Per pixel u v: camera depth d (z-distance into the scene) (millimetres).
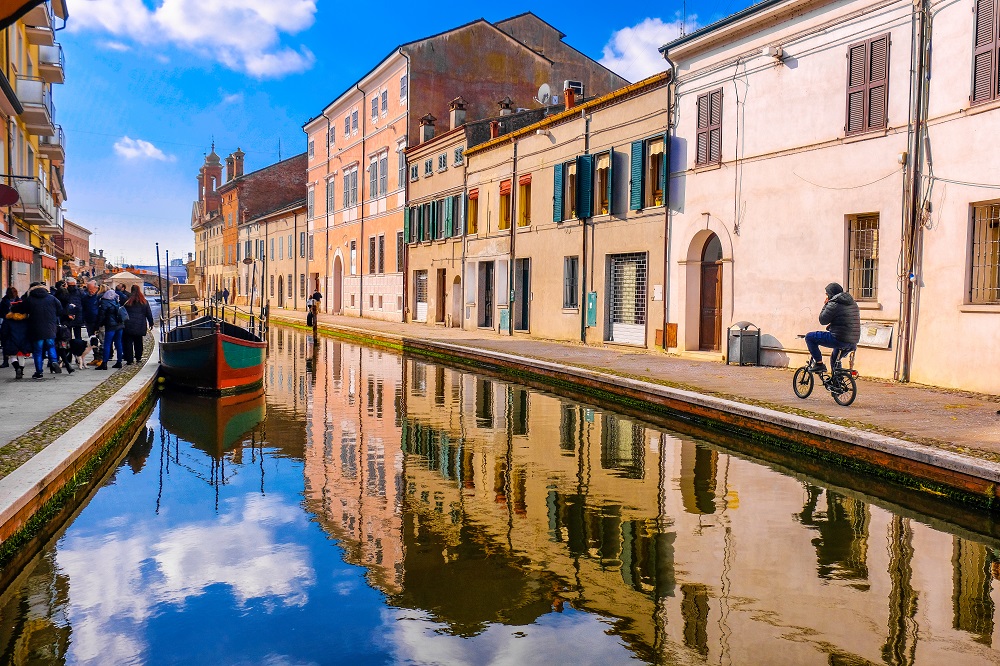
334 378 18625
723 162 18656
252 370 16609
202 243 88812
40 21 25391
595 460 9734
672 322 20359
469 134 31766
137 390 12906
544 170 26312
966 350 13109
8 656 4594
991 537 6781
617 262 23016
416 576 5805
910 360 14273
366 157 42969
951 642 4719
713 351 19656
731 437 11266
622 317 22719
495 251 29719
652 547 6449
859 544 6547
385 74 39875
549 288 26062
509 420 12703
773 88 17266
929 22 13984
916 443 8453
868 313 15180
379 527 7012
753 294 17797
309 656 4574
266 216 61719
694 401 12242
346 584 5648
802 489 8352
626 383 14266
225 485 8539
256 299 65812
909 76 14344
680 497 8000
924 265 14031
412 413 13422
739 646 4656
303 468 9328
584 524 7082
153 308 58781
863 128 15234
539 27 39094
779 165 17125
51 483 7301
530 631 4863
